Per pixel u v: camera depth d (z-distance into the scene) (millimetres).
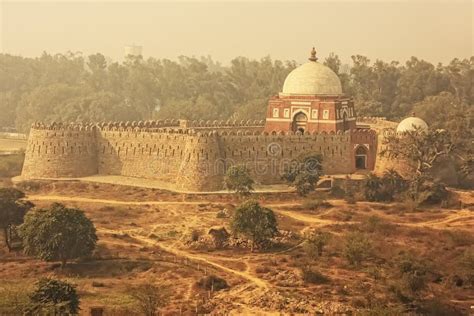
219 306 67375
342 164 122688
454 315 66312
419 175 110625
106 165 127062
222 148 118625
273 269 78688
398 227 93812
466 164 121500
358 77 198875
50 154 122875
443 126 143125
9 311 61000
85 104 192625
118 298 68625
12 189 90688
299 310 66188
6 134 196375
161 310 66062
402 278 72312
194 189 113938
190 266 79750
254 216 86688
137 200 110312
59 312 59750
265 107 181500
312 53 139500
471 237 88875
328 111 131000
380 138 123125
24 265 80375
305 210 104188
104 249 85250
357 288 72375
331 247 86375
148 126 137875
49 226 78438
